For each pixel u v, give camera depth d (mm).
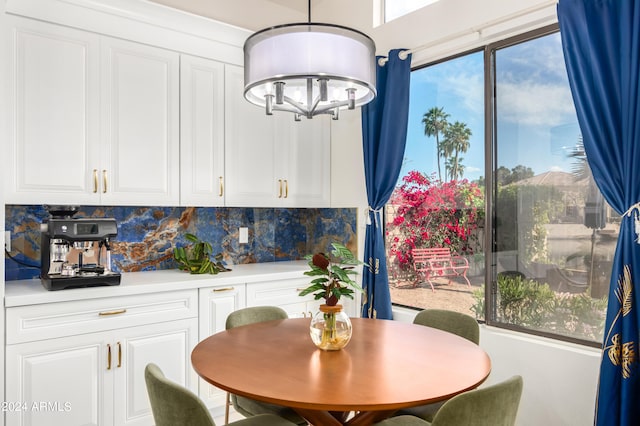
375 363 1608
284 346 1821
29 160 2377
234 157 3199
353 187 3559
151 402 1433
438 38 2900
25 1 2359
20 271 2646
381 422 1726
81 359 2346
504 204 2629
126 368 2494
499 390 1286
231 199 3182
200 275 2928
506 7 2523
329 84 1875
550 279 2420
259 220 3773
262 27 3709
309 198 3639
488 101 2688
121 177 2693
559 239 2381
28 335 2191
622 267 1972
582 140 2273
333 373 1504
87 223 2408
